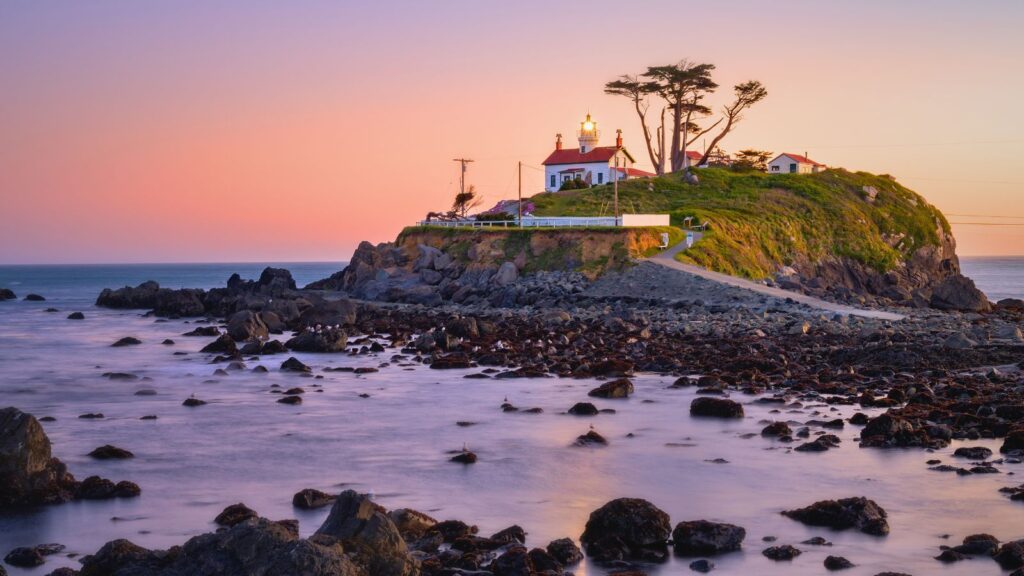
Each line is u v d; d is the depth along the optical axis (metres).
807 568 19.50
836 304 83.81
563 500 25.12
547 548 20.36
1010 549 19.70
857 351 50.97
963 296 91.50
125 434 34.53
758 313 73.69
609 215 123.38
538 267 100.81
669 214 115.94
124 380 48.84
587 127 149.38
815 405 38.16
